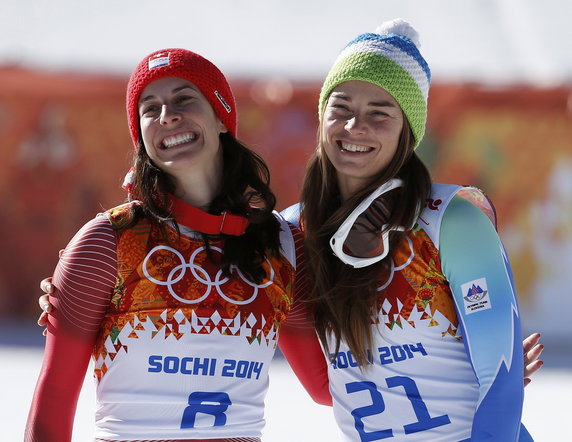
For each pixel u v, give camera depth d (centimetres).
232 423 855
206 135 914
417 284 900
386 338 902
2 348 2992
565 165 3506
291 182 3544
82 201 3703
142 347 845
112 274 855
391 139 930
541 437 1958
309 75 3338
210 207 928
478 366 877
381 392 903
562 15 3691
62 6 3747
